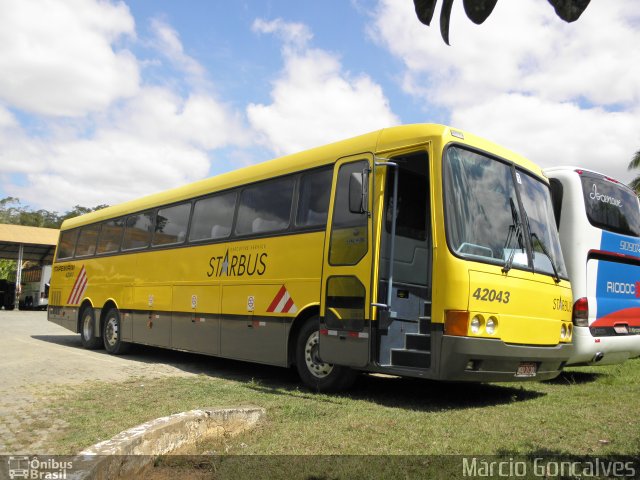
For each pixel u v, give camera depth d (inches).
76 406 261.7
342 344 290.4
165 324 446.9
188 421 189.6
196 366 433.7
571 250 362.3
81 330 584.7
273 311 339.6
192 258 424.8
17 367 397.1
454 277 255.1
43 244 1406.3
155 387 313.9
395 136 293.6
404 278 305.1
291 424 221.0
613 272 377.4
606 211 381.7
